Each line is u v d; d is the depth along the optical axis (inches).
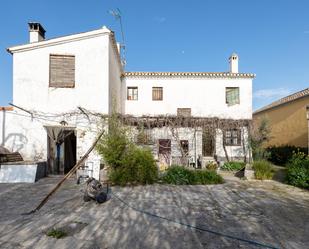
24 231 196.2
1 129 489.1
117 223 215.5
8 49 487.8
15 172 417.7
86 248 166.9
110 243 174.9
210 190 354.0
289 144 794.2
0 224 212.2
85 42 511.2
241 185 394.6
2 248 166.7
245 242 176.2
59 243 174.6
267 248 166.9
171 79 781.9
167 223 215.9
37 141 490.3
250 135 653.3
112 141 400.5
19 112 491.2
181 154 647.8
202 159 632.4
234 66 854.5
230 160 673.0
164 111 772.6
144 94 775.1
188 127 645.9
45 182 416.2
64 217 231.0
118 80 703.1
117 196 313.6
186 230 199.5
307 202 287.4
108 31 512.1
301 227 205.5
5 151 450.3
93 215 237.5
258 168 462.6
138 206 269.0
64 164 503.8
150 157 407.8
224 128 656.4
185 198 305.6
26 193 334.0
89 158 462.3
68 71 506.6
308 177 372.2
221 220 223.8
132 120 584.7
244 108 778.8
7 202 286.8
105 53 514.6
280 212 248.4
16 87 493.4
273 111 896.3
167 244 173.2
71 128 498.0
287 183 407.8
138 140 575.2
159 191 344.2
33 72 498.3
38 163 438.3
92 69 510.3
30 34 571.8
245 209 259.0
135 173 391.9
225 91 784.3
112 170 397.4
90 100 504.7
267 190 355.6
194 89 781.3
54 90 500.4
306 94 698.8
